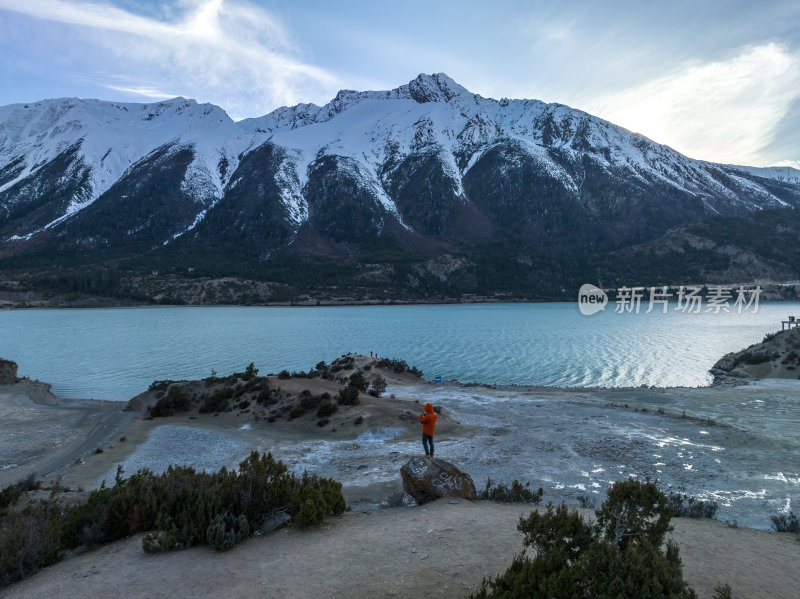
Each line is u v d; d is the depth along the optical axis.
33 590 7.61
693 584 7.05
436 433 29.28
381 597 6.49
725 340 91.06
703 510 13.20
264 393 36.88
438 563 7.65
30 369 65.25
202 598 6.76
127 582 7.55
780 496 17.19
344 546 8.57
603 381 55.56
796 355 51.78
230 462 25.30
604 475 20.58
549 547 6.39
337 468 22.91
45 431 34.00
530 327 126.94
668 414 32.81
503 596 5.46
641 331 112.06
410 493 12.97
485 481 19.94
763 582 7.25
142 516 10.20
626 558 5.39
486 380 57.06
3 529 9.31
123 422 35.78
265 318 161.50
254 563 7.96
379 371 53.38
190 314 181.25
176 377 59.31
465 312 196.38
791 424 29.30
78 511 10.30
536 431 29.09
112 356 76.25
